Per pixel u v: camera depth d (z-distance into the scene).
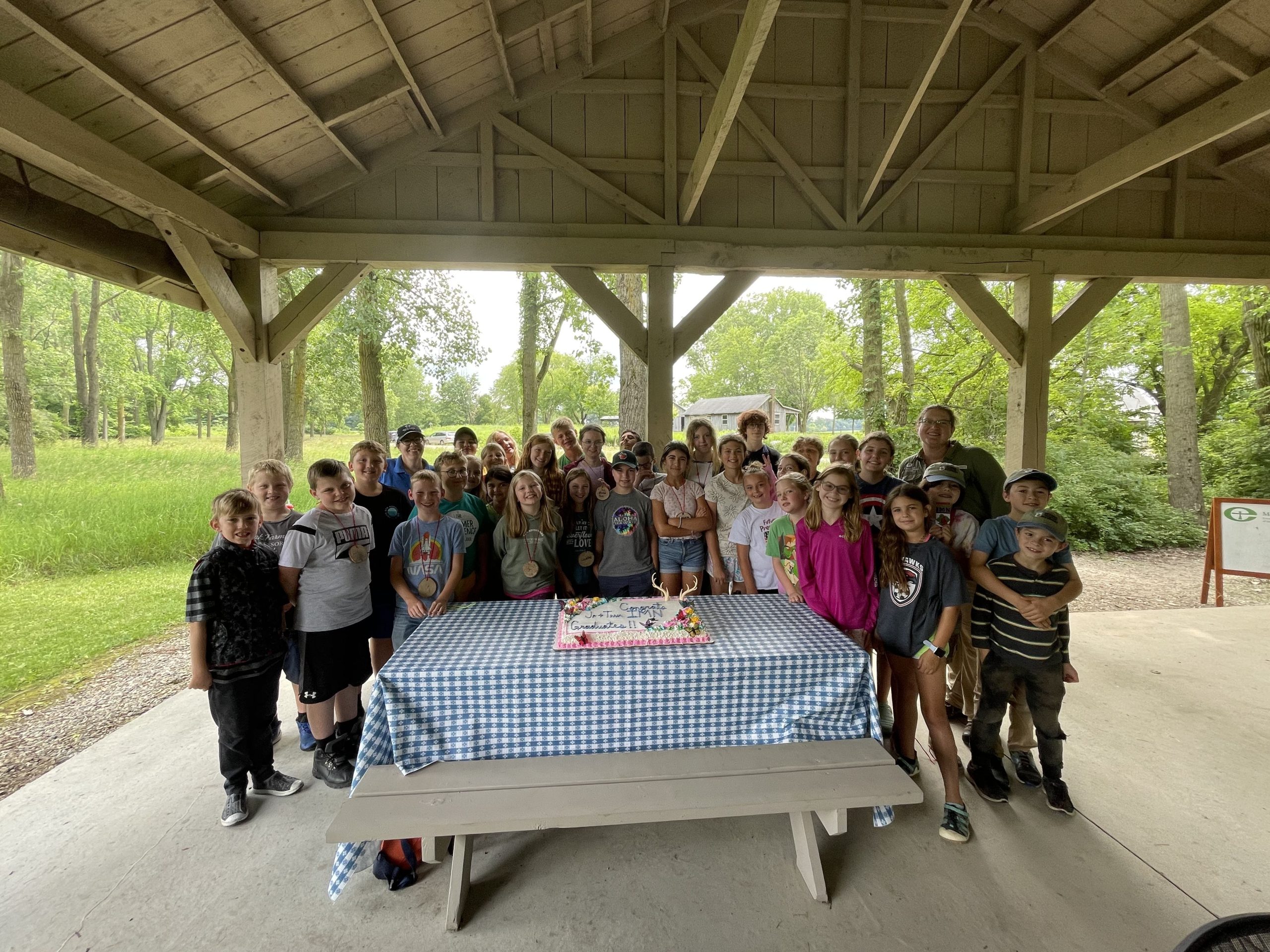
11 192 2.64
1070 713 2.96
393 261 4.11
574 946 1.62
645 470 3.60
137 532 6.53
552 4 3.49
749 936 1.64
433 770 1.78
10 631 4.25
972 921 1.69
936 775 2.47
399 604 2.73
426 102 3.73
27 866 1.90
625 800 1.62
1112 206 4.58
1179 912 1.72
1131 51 4.28
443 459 2.91
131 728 2.82
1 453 11.93
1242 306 8.11
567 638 2.04
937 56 3.50
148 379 18.38
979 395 8.82
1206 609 4.75
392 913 1.74
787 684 1.94
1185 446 7.83
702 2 4.24
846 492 2.26
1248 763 2.52
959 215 4.55
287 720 2.98
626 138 4.30
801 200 4.43
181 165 3.35
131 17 2.36
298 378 12.00
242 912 1.73
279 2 2.62
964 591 2.17
